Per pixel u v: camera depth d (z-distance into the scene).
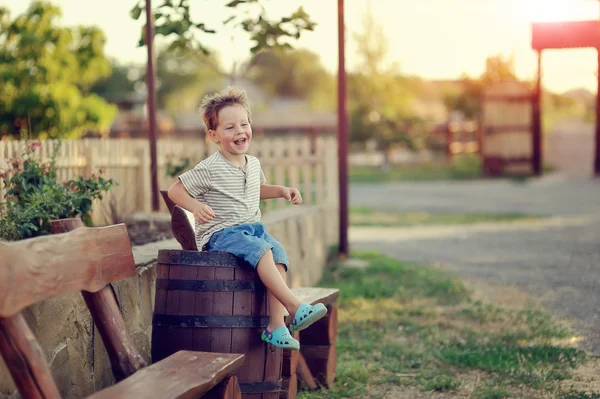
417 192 25.69
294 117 50.84
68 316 4.12
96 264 3.79
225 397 3.66
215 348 4.10
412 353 6.28
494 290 8.88
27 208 5.54
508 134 31.28
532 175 30.97
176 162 9.62
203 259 4.11
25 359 3.11
